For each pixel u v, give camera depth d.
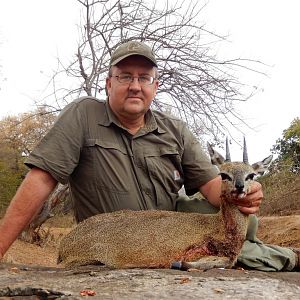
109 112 1.32
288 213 4.22
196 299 0.84
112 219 1.25
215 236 1.19
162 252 1.18
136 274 1.04
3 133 4.94
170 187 1.37
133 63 1.29
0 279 1.02
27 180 1.22
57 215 4.60
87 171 1.31
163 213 1.26
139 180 1.32
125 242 1.21
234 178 1.18
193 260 1.17
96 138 1.30
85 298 0.85
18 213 1.19
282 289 0.93
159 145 1.36
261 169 1.38
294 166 5.24
